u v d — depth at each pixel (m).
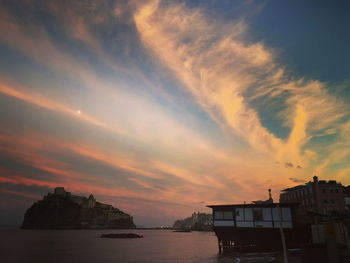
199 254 54.06
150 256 51.34
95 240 116.38
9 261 45.28
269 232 36.78
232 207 40.66
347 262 16.89
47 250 66.56
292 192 88.69
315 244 18.38
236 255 36.97
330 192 73.06
